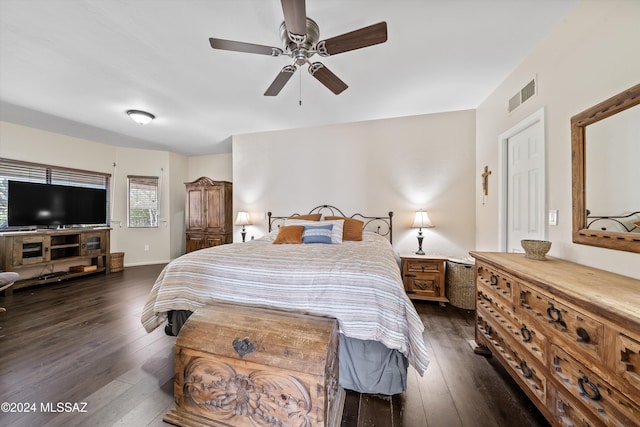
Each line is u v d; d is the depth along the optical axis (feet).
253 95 9.20
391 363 4.99
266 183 13.69
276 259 6.00
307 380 3.87
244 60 7.01
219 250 7.22
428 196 11.41
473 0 5.06
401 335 4.69
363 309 4.85
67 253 13.55
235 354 4.22
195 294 5.98
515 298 4.64
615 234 4.13
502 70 7.64
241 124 12.38
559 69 5.63
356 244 8.71
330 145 12.71
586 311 3.08
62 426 4.10
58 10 5.20
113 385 5.11
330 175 12.73
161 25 5.68
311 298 5.14
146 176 16.84
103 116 11.03
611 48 4.36
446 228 11.18
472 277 9.20
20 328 7.58
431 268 9.89
